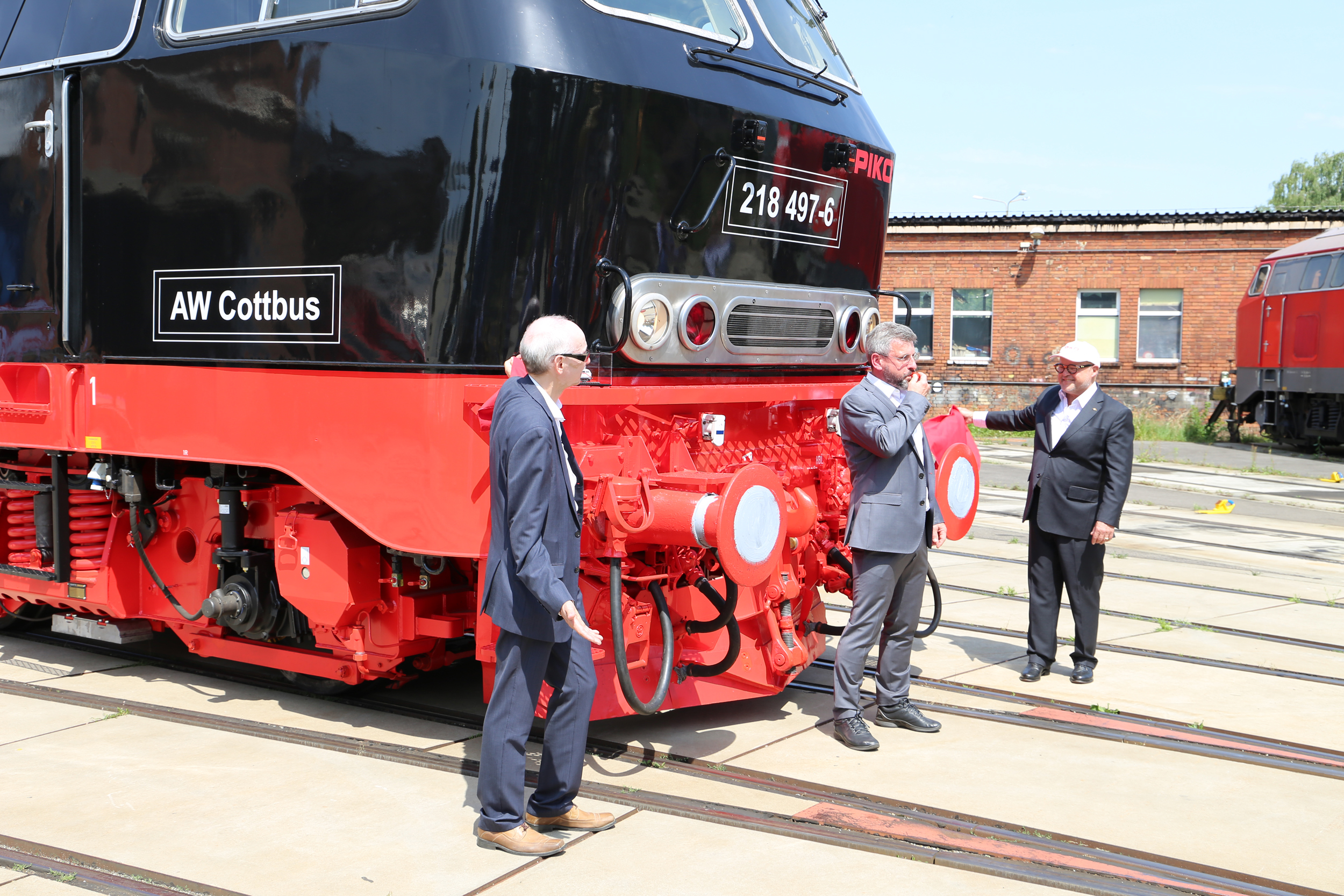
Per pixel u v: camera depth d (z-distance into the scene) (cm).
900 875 368
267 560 536
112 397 533
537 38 439
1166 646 689
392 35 447
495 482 377
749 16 536
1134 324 2683
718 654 512
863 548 499
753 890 355
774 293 530
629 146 461
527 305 444
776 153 525
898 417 488
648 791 440
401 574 492
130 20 521
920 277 2788
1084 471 602
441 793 434
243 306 484
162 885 353
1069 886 360
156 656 648
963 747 502
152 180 512
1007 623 752
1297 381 2173
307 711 542
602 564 464
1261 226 2577
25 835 389
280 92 471
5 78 566
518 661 378
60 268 546
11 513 632
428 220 440
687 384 509
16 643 679
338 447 457
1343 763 483
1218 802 438
